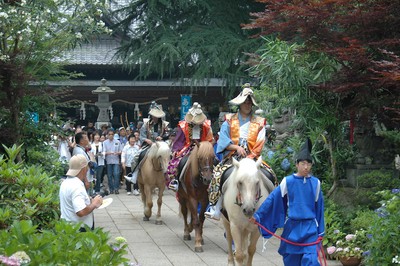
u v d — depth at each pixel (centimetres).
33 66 1473
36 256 515
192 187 1080
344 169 1209
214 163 1120
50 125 1518
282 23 1065
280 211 752
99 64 3472
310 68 1176
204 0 2645
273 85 1225
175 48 2508
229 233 923
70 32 1483
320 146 1248
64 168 1503
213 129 2789
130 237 1226
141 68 2628
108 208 1658
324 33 1042
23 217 802
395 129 1133
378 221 855
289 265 758
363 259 951
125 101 3588
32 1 1431
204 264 984
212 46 2486
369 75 1010
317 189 742
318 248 744
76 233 606
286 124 1434
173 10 2755
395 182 1084
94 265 566
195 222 1088
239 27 2648
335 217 1054
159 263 991
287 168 1291
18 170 895
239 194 809
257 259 1016
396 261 807
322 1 984
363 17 985
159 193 1393
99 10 1538
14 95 1370
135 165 1452
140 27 2762
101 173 1992
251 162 823
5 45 1385
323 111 1162
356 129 1174
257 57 1256
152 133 1479
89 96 3547
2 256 475
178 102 3628
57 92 1486
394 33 1011
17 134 1392
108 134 2011
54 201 865
